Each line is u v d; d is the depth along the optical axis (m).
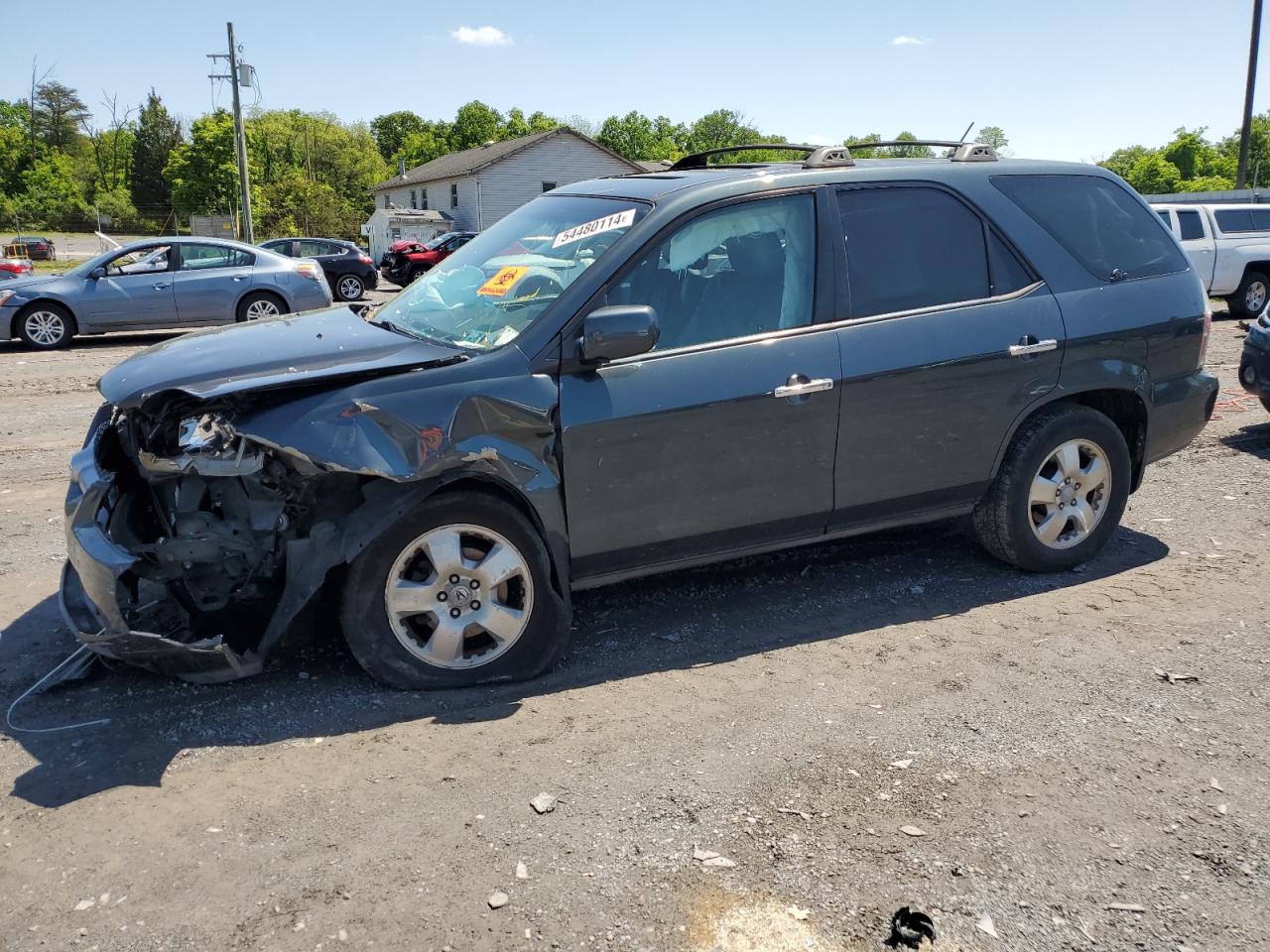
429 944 2.49
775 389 4.06
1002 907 2.63
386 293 28.92
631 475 3.90
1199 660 4.04
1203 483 6.62
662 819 3.00
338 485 3.64
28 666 3.97
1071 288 4.74
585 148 50.41
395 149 124.38
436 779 3.19
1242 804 3.09
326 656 4.03
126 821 2.98
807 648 4.19
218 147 60.53
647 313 3.67
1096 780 3.21
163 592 3.96
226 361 3.66
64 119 108.25
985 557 5.22
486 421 3.63
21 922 2.56
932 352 4.37
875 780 3.20
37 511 6.07
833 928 2.55
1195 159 85.56
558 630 3.89
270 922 2.56
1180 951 2.48
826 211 4.31
